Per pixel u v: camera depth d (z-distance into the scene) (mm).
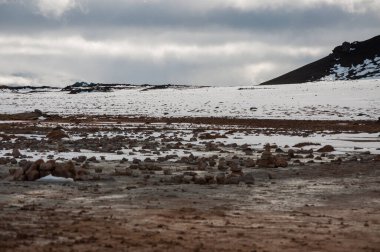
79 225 12812
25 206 15227
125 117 86188
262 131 55250
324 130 57781
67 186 19125
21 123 71562
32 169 20781
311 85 134875
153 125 67875
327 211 15117
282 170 24734
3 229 12258
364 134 50031
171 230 12430
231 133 51062
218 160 28422
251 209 15281
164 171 22828
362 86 121500
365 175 23141
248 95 122688
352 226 13156
